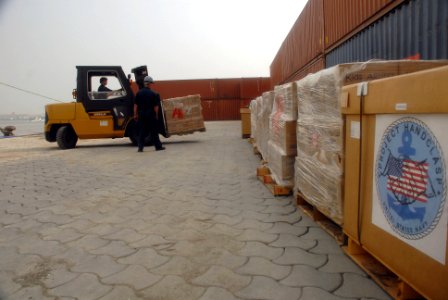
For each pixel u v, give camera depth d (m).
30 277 2.04
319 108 2.49
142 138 8.41
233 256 2.23
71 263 2.22
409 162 1.44
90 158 7.57
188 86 23.38
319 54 7.58
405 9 3.84
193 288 1.84
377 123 1.69
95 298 1.78
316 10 7.80
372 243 1.77
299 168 3.09
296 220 2.89
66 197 4.00
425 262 1.35
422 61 2.12
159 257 2.26
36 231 2.86
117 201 3.75
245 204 3.44
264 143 4.96
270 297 1.72
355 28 5.28
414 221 1.42
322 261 2.10
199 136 12.86
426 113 1.32
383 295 1.70
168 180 4.82
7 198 4.03
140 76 9.34
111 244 2.52
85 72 9.24
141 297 1.77
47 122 9.54
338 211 2.20
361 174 1.87
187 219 3.05
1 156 8.39
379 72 2.09
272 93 4.57
